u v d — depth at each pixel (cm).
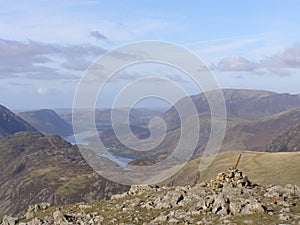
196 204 2308
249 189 2516
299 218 1914
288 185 2611
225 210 2100
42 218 2659
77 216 2552
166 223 2100
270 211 2050
